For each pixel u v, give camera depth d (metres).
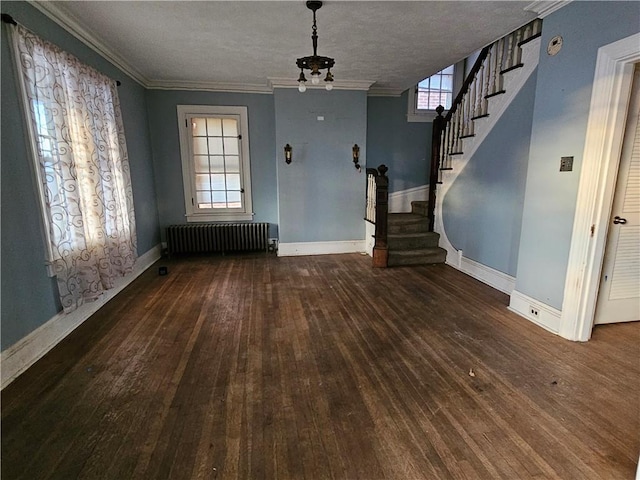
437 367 2.38
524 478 1.52
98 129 3.32
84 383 2.20
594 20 2.39
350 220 5.62
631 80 2.34
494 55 3.82
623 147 2.55
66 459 1.62
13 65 2.33
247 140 5.58
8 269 2.24
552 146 2.81
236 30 3.24
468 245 4.49
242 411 1.95
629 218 2.73
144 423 1.86
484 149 4.08
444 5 2.78
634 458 1.61
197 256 5.54
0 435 1.76
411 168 6.25
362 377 2.27
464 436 1.76
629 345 2.63
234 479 1.53
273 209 5.89
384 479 1.52
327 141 5.30
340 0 2.68
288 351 2.60
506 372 2.31
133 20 3.01
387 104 5.96
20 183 2.37
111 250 3.53
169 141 5.38
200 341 2.75
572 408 1.96
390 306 3.46
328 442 1.73
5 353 2.19
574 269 2.66
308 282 4.22
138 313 3.29
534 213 3.03
